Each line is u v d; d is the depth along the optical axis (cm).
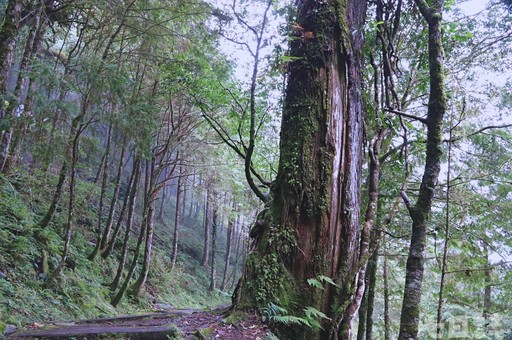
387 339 879
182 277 1778
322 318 371
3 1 760
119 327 403
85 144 697
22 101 763
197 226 2886
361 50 454
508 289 718
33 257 719
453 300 671
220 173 1641
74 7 900
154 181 1012
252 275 390
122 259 1039
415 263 313
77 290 783
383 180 638
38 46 884
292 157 409
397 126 576
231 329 354
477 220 668
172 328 359
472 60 608
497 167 638
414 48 589
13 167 939
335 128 410
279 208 408
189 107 951
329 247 387
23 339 356
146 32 880
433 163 324
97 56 638
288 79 442
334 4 435
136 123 674
